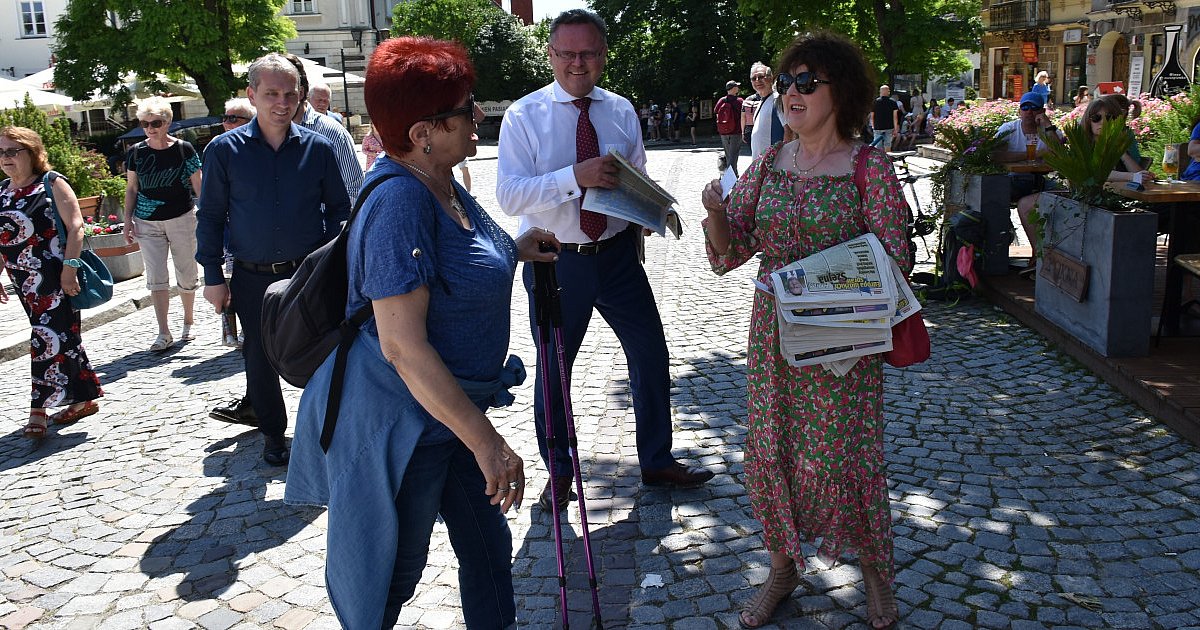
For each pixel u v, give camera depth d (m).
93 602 3.62
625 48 45.12
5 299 5.63
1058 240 6.09
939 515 3.95
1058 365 5.75
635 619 3.33
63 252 5.43
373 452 2.36
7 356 7.43
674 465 4.34
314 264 2.47
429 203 2.30
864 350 2.94
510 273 2.50
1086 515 3.89
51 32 45.62
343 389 2.39
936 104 32.44
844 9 30.31
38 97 22.73
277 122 4.74
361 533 2.38
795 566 3.30
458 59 2.37
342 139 5.99
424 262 2.25
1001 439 4.71
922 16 29.53
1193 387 4.83
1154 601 3.26
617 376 6.01
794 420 3.11
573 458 3.16
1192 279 6.44
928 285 7.83
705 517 4.04
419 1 45.44
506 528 2.67
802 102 2.95
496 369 2.52
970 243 7.44
